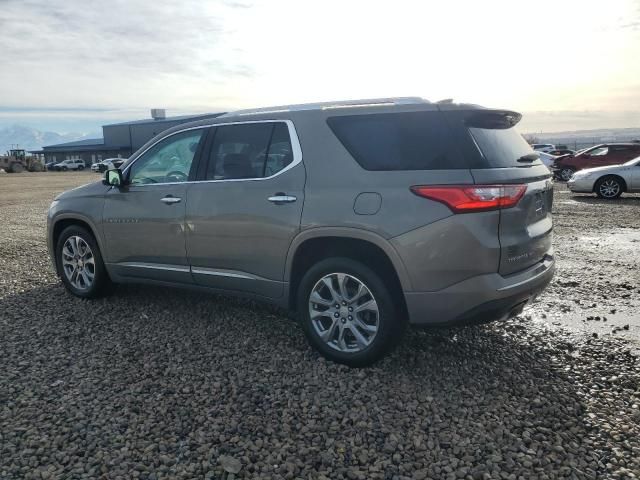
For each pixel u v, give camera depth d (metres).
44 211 15.12
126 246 5.03
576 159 23.34
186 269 4.66
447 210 3.34
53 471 2.63
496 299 3.39
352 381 3.61
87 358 4.01
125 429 3.02
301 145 3.95
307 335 3.97
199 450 2.82
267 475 2.63
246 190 4.16
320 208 3.75
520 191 3.49
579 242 8.87
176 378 3.66
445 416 3.16
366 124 3.74
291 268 3.98
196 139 4.64
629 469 2.65
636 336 4.48
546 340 4.39
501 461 2.72
